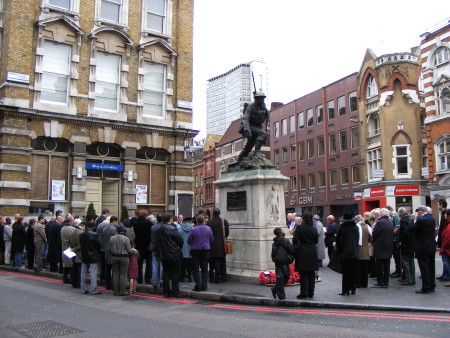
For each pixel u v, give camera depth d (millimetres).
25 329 7691
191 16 26188
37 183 20703
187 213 24672
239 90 174875
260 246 12516
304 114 49125
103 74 23031
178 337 6984
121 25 23359
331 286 11945
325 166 44844
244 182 13188
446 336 6750
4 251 18750
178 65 25266
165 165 24719
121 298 11227
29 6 20750
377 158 37531
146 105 24312
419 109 36125
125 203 22812
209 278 13203
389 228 11602
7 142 19703
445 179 29484
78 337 7098
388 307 8883
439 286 11508
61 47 21828
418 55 36625
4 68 20250
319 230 16234
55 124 21031
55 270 16094
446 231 12047
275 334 7094
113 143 22703
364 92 39500
